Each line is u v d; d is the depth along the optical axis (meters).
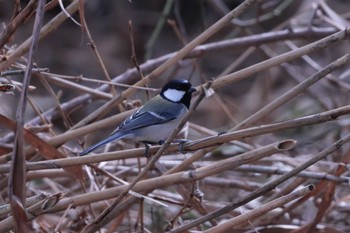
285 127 6.95
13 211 6.67
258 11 13.95
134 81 11.98
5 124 8.48
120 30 22.23
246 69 8.25
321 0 13.12
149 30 22.53
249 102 18.41
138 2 22.78
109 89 11.33
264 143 14.90
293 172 7.42
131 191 7.66
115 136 8.48
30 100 9.80
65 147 9.98
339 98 16.08
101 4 22.62
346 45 19.27
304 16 15.48
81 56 21.66
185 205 8.66
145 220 10.80
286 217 10.07
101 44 21.98
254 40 12.23
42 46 21.81
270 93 17.17
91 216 9.37
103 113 9.25
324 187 8.72
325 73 7.27
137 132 8.62
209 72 21.09
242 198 7.59
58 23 8.15
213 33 8.50
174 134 6.84
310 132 15.13
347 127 14.23
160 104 8.84
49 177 9.23
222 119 18.22
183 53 8.80
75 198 7.68
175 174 7.75
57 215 10.33
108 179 9.81
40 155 9.31
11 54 8.41
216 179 10.71
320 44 7.91
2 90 7.88
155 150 7.48
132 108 9.67
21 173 6.70
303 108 16.28
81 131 8.74
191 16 22.95
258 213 7.49
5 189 9.65
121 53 21.92
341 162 8.60
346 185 10.20
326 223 10.50
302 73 15.28
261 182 12.41
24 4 22.03
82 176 8.77
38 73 8.96
